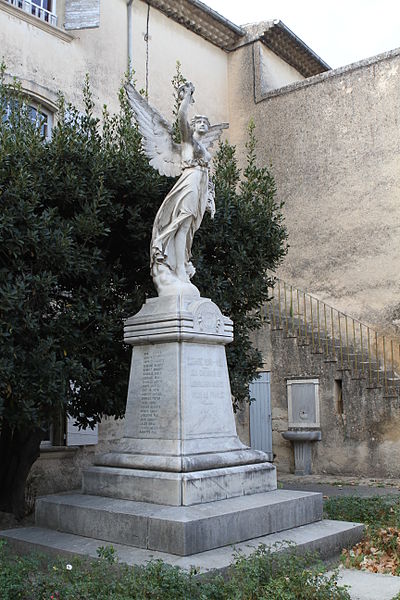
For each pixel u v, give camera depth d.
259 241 9.13
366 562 5.54
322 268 15.70
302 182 16.27
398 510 6.93
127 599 3.86
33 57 11.66
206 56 16.64
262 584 4.39
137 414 6.40
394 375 13.83
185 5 15.05
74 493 6.52
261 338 14.77
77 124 8.09
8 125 7.43
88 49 12.80
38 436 8.02
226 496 5.92
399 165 14.78
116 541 5.44
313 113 16.27
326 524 6.25
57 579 4.16
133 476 5.93
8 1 11.70
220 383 6.53
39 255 6.50
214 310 6.51
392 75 15.13
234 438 6.52
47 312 7.18
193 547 4.99
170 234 6.67
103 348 7.42
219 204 8.48
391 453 12.73
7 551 5.30
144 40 14.30
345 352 14.12
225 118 17.27
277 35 17.25
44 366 6.43
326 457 13.55
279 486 9.93
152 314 6.36
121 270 8.14
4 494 8.05
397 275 14.52
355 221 15.32
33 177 6.75
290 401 14.20
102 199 7.02
